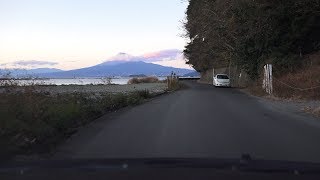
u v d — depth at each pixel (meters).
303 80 29.91
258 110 20.20
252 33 41.69
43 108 14.36
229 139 11.52
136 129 13.51
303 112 19.25
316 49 38.50
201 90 42.53
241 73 53.91
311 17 38.06
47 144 10.45
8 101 13.71
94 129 13.52
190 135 12.20
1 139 9.47
